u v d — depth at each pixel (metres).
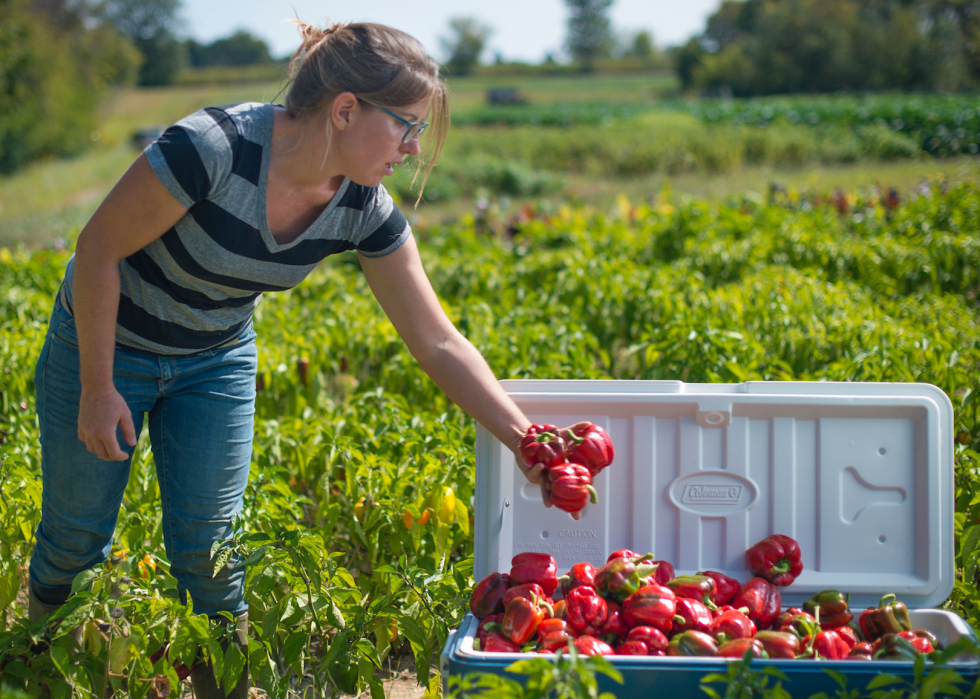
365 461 2.96
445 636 2.21
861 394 2.17
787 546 2.11
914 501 2.16
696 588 2.00
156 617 2.07
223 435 2.22
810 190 11.01
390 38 1.83
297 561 2.21
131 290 2.04
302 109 1.87
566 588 2.04
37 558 2.27
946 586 2.14
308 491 3.63
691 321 4.35
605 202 17.33
